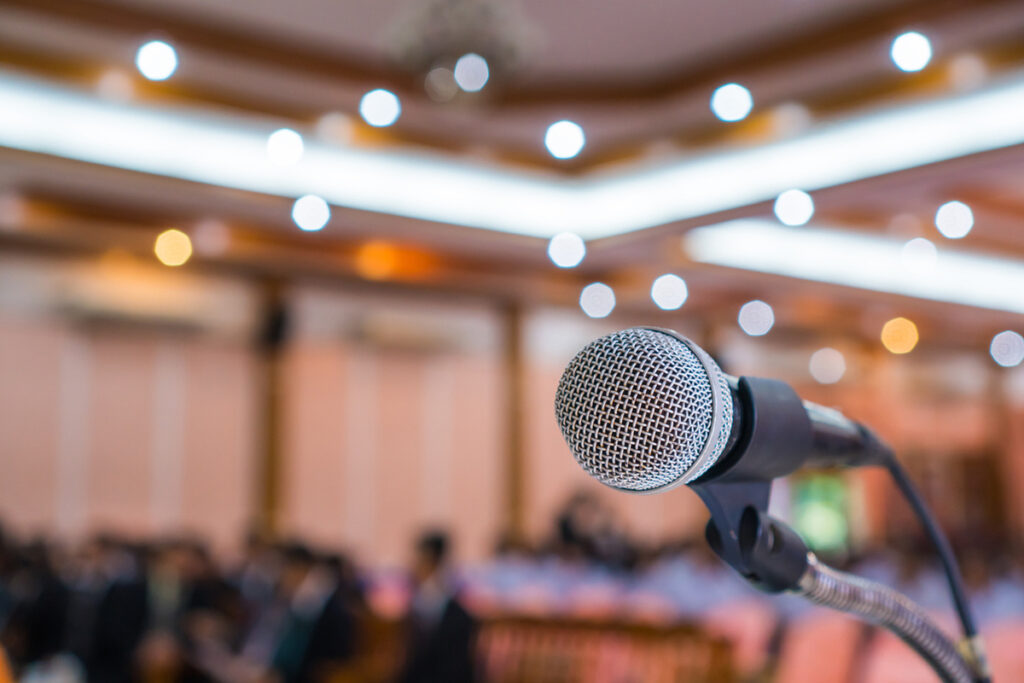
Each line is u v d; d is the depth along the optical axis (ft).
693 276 29.50
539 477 34.81
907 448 45.96
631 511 36.76
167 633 21.29
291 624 18.76
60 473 27.61
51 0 14.60
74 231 23.31
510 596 22.74
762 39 15.72
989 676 2.95
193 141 17.53
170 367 29.40
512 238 20.76
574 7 14.73
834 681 13.50
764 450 2.53
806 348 41.57
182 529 26.45
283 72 16.46
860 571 24.26
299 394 31.22
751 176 17.79
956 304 30.30
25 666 22.21
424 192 19.83
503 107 17.75
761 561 2.60
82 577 24.09
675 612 20.59
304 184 18.58
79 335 28.04
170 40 15.35
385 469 32.65
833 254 27.81
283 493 30.68
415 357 33.40
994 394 49.88
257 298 30.07
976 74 14.74
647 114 18.17
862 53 15.19
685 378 2.38
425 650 16.43
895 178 15.90
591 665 9.69
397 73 16.96
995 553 33.40
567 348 35.45
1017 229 26.71
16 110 16.01
